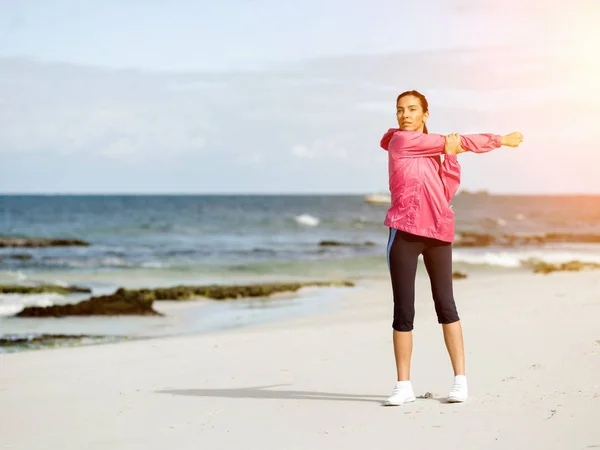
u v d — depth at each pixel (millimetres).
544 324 8547
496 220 72188
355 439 3994
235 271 26281
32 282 22609
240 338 9820
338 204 125438
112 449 4297
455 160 4613
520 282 16844
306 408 4996
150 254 34625
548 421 3922
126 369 7652
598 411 4016
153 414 5238
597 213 100125
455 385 4707
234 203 131625
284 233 52938
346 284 20578
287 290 19000
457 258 28703
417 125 4750
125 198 179375
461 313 10664
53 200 156875
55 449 4418
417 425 4148
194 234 50969
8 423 5254
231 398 5648
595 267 22859
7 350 11344
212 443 4230
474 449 3582
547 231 56750
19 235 47375
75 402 5934
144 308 15289
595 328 7871
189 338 10250
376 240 46219
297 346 8609
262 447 4035
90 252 35656
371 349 7918
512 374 5547
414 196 4613
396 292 4777
